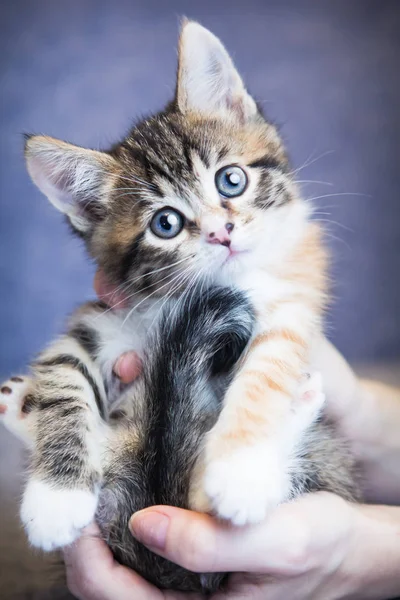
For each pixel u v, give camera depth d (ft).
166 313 1.05
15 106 1.73
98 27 1.73
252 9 1.70
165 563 0.96
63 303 1.76
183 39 1.16
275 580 0.95
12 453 1.44
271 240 1.11
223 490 0.89
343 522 0.99
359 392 1.21
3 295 1.75
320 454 1.06
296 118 1.71
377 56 1.69
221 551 0.90
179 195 1.11
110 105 1.74
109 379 1.06
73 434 0.98
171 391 0.97
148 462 0.95
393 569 1.02
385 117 1.69
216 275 1.09
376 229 1.71
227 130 1.16
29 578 1.13
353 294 1.71
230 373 1.02
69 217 1.16
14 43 1.72
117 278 1.13
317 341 1.10
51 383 1.02
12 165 1.73
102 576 0.95
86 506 0.93
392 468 1.24
